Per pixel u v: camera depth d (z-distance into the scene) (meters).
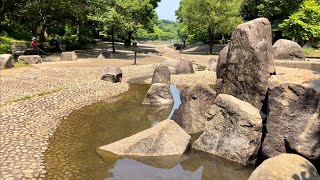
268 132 9.08
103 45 56.81
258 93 10.81
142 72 26.66
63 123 12.34
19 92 16.11
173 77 24.44
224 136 9.66
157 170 8.63
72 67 26.28
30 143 9.99
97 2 37.09
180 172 8.59
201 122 12.26
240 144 9.27
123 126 12.41
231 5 46.53
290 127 8.74
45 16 39.16
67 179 7.90
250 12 54.78
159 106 15.90
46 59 31.22
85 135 11.16
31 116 12.62
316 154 8.21
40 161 8.80
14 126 11.31
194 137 11.46
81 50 44.19
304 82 9.35
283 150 8.80
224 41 64.19
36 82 18.98
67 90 17.50
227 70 11.88
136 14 42.12
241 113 9.34
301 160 7.05
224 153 9.53
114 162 9.02
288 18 45.50
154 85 16.36
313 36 46.41
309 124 8.51
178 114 12.57
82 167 8.61
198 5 47.62
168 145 9.70
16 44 33.31
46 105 14.37
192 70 26.77
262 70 10.74
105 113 14.13
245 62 11.17
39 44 36.56
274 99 9.10
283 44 28.98
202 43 66.88
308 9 43.16
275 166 6.82
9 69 23.52
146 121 13.28
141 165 8.89
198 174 8.52
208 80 23.44
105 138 10.94
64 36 50.28
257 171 6.88
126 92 18.72
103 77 21.20
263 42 10.96
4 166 8.27
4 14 38.72
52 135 10.94
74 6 36.25
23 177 7.81
